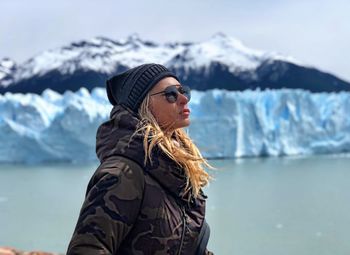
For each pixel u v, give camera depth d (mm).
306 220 23625
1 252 4887
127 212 1308
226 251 17547
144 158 1365
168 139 1457
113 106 1647
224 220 24031
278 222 23156
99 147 1463
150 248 1343
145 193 1350
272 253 17109
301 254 16766
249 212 26703
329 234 19922
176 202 1401
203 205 1507
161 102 1480
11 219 25703
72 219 25438
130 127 1435
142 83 1496
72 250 1272
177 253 1386
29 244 19531
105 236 1274
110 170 1337
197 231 1441
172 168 1394
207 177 1514
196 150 1593
